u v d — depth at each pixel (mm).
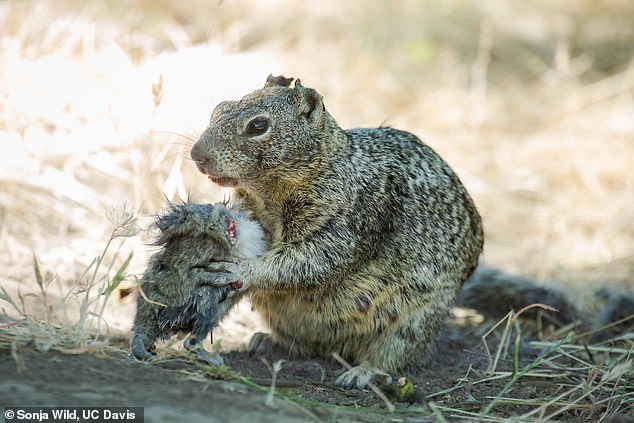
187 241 9203
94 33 17578
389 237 10477
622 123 20047
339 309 10422
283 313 10609
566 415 9375
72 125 14852
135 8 20500
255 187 10227
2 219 13594
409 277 10531
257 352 11023
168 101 14930
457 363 11250
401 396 9406
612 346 11602
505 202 17547
